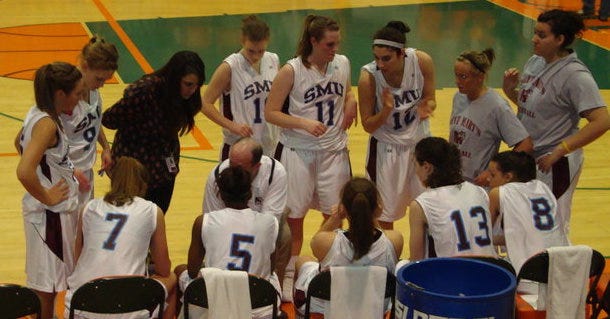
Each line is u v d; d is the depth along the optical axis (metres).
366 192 6.21
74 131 7.32
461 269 6.12
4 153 12.34
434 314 5.71
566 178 8.02
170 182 8.09
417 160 6.80
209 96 8.76
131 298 5.86
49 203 6.66
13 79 16.27
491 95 8.00
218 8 23.77
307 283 6.63
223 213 6.56
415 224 6.63
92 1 24.36
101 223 6.43
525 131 7.91
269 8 23.92
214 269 5.93
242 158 7.00
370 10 23.77
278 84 8.20
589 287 7.05
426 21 22.27
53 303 7.07
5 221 10.09
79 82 6.56
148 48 19.02
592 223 10.30
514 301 5.88
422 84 8.41
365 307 6.07
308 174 8.42
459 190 6.68
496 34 20.77
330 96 8.31
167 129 7.74
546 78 7.90
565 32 7.69
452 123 8.30
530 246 6.75
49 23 21.42
